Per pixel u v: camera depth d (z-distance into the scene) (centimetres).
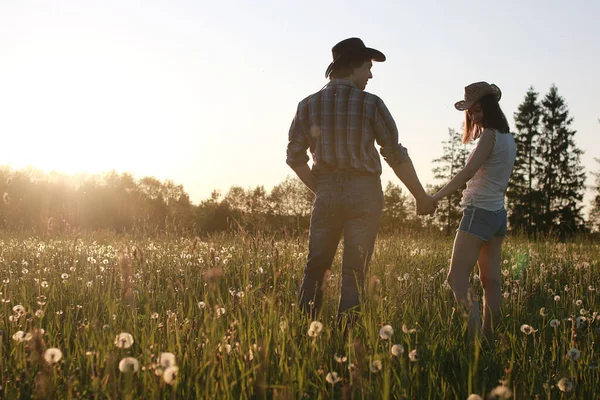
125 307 395
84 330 330
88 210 3669
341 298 429
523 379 278
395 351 250
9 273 587
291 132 462
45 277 560
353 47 445
